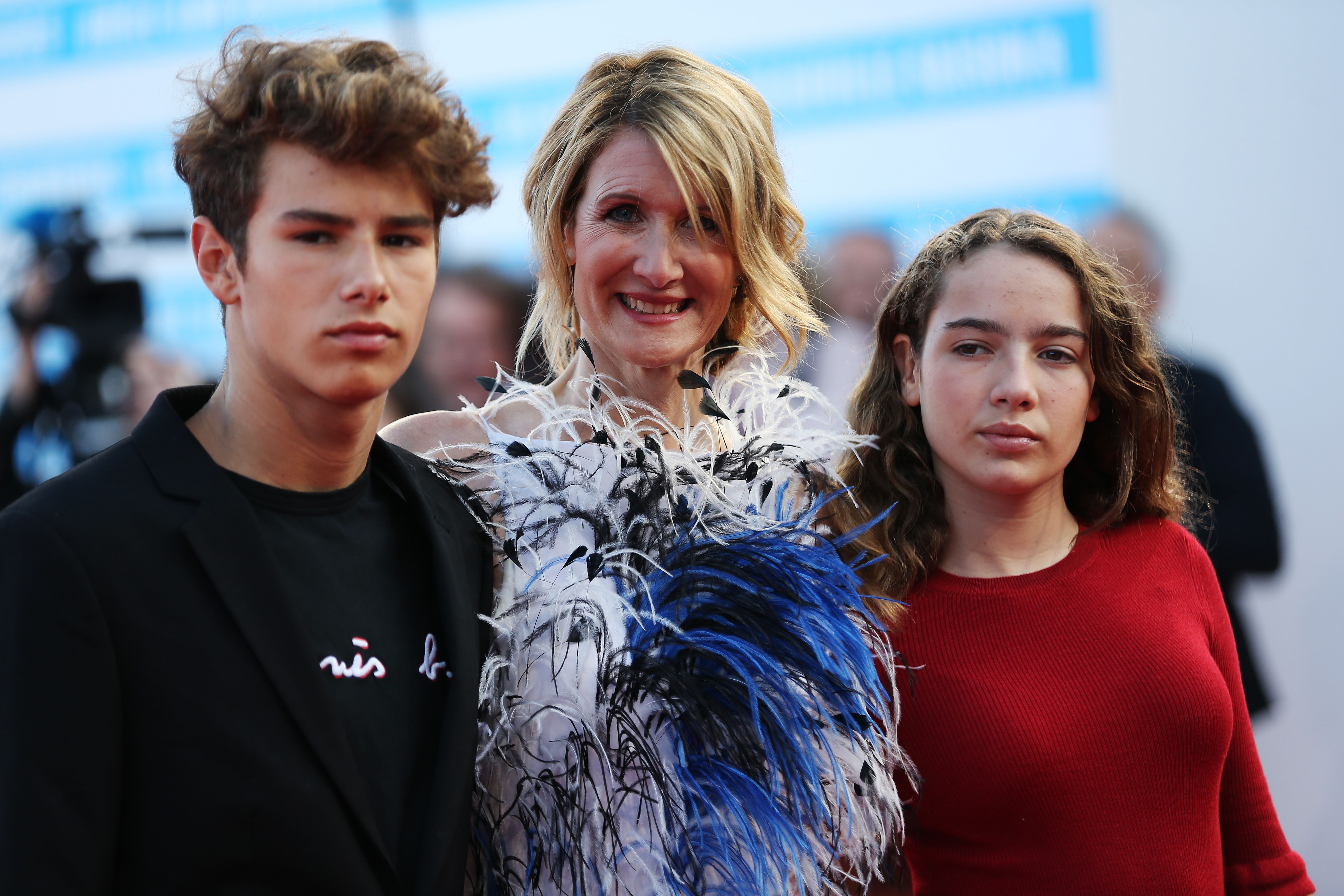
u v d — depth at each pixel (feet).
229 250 6.21
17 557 5.61
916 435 9.20
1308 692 16.11
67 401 17.20
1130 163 16.53
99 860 5.50
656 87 8.38
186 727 5.71
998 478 8.43
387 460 7.04
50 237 17.40
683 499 8.36
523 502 8.17
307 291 5.96
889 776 8.16
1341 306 16.01
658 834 7.65
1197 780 8.29
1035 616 8.59
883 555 8.51
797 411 9.27
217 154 6.07
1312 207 16.11
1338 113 16.03
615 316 8.57
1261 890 8.84
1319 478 16.10
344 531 6.64
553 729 7.73
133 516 5.89
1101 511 9.30
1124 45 16.56
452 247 17.39
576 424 8.89
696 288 8.52
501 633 7.70
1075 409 8.54
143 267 18.75
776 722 7.78
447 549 7.06
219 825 5.67
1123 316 8.91
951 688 8.41
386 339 6.09
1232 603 14.66
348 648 6.38
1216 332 16.29
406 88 6.07
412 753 6.48
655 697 7.77
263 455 6.37
